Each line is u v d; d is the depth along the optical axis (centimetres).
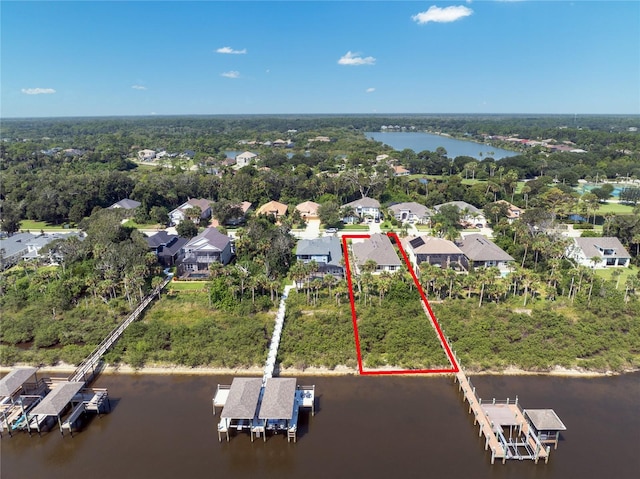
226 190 14000
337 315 6500
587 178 17425
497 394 5072
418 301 6888
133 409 4850
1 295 7262
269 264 7950
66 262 8350
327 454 4238
